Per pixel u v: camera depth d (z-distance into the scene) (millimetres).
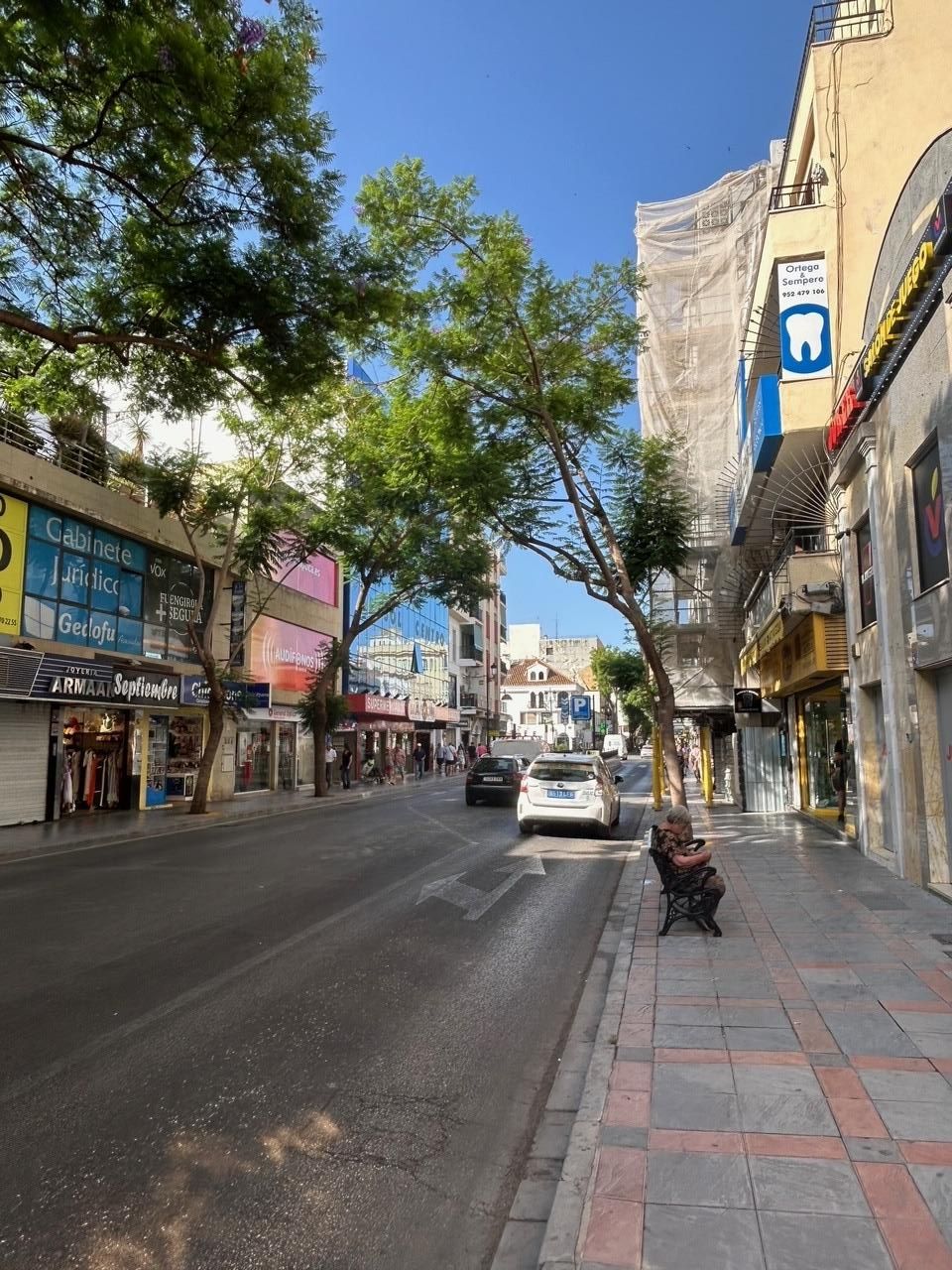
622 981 6621
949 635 8758
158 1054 5289
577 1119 4289
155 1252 3309
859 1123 4051
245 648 29172
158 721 24391
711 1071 4746
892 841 11352
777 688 18672
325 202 10664
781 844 14383
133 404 16391
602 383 15102
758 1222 3240
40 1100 4613
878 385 10688
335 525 25453
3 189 10695
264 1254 3316
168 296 10695
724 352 22453
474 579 28641
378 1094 4793
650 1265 2994
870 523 11531
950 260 8273
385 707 42406
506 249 13852
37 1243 3350
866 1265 2967
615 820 18469
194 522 22219
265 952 7684
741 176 22734
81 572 20812
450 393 15133
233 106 9281
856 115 13547
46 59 8922
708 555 22766
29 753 19328
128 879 11680
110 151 10039
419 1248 3389
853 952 7266
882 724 12180
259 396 11938
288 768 33438
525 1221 3600
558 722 98312
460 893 10734
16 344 12664
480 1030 5879
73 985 6648
